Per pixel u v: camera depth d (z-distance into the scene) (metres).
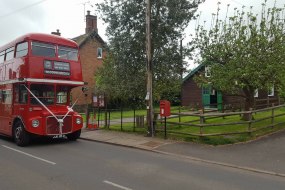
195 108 24.39
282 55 15.37
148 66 14.84
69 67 15.12
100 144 14.05
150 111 14.89
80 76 15.54
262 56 15.52
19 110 14.17
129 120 22.84
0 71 16.62
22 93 14.28
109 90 18.11
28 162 10.29
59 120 14.17
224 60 16.41
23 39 14.48
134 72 16.52
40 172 8.98
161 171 9.16
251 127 14.31
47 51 14.54
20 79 14.02
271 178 8.50
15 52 15.08
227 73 15.74
